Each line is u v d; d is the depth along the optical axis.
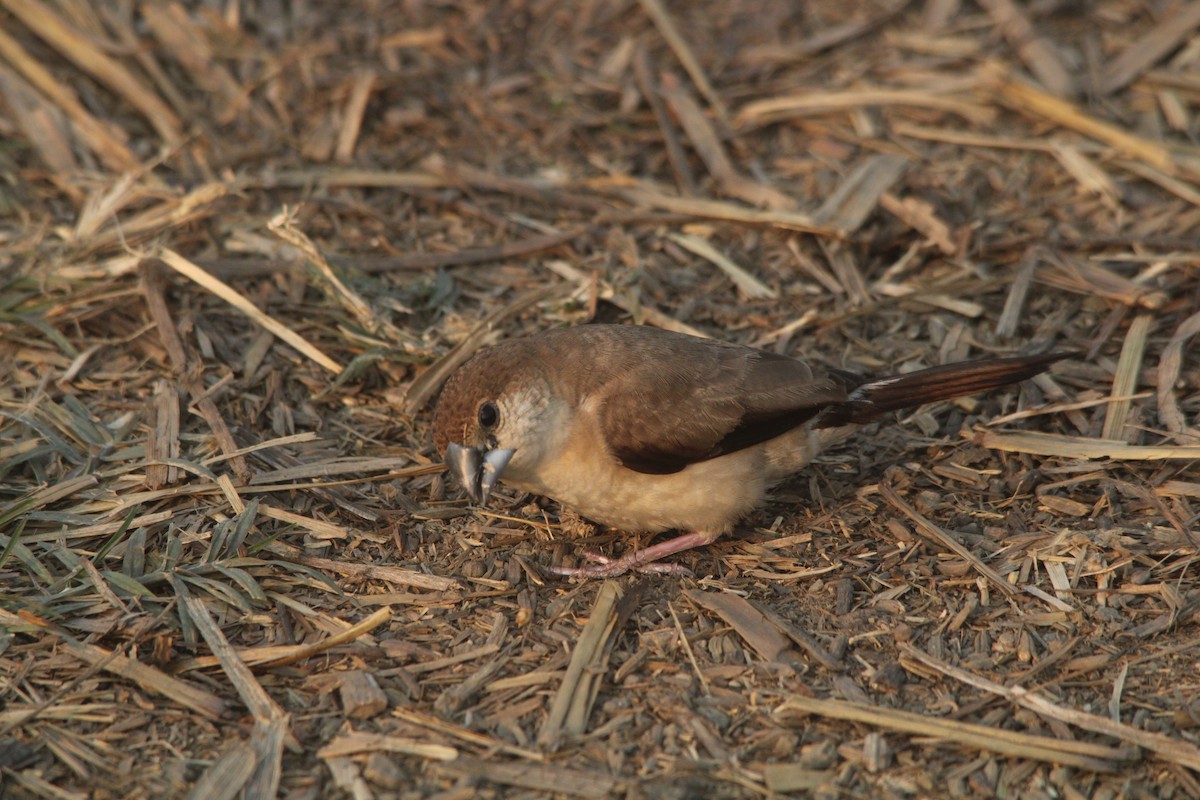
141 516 8.95
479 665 7.91
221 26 14.37
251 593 8.31
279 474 9.37
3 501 9.06
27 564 8.45
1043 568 8.62
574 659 7.88
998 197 12.49
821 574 8.72
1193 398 9.89
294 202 12.58
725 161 13.15
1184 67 13.80
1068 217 12.15
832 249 12.03
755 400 8.66
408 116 13.75
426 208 12.77
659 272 11.82
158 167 12.96
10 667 7.70
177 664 7.78
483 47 14.81
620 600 8.45
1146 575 8.42
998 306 11.30
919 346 10.95
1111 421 9.77
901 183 12.59
